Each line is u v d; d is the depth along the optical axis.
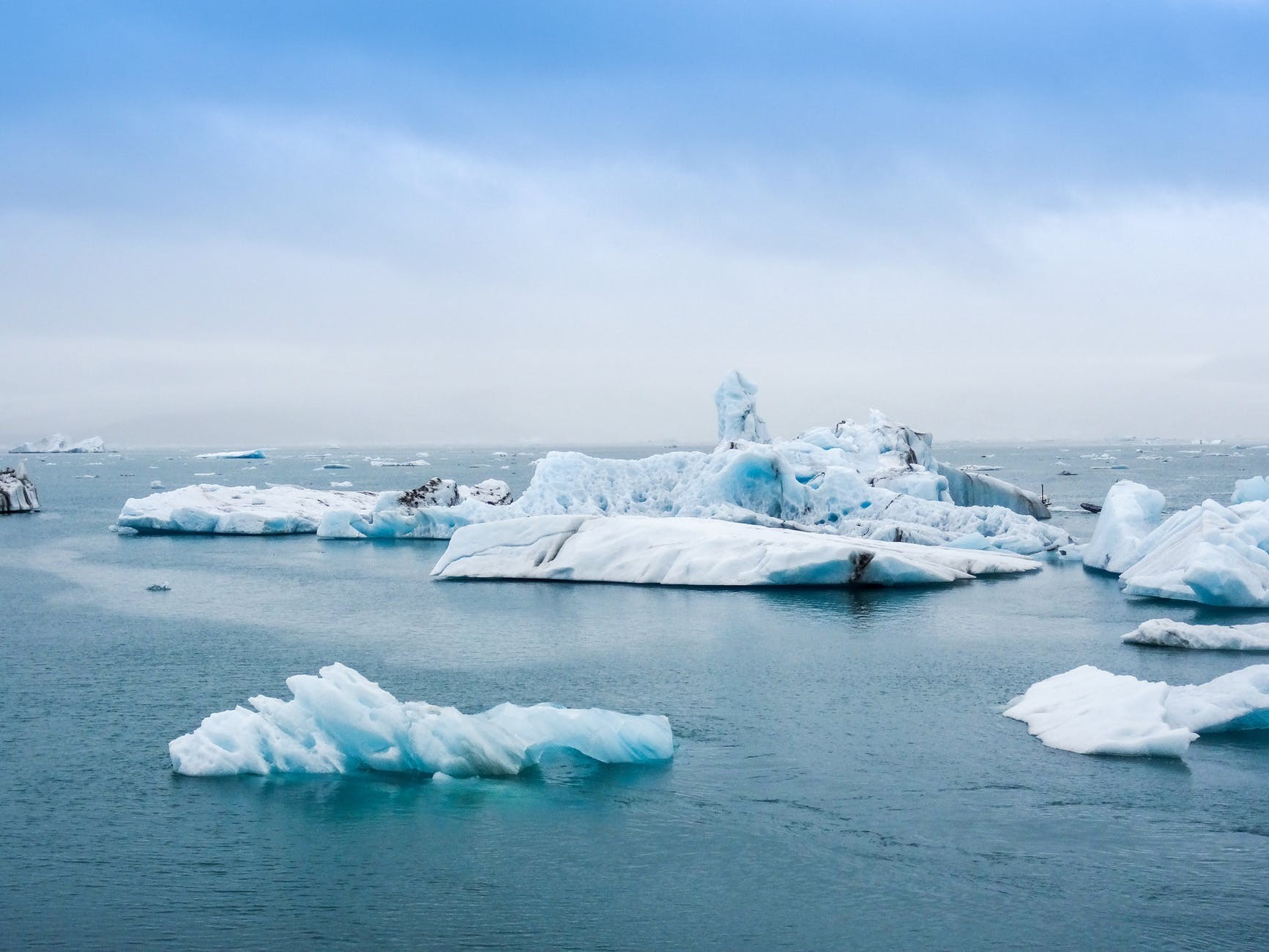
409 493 60.22
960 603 33.72
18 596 38.59
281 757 17.97
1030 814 15.84
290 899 13.55
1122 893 13.49
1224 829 15.22
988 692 22.66
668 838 15.20
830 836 15.22
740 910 13.22
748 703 21.94
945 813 15.95
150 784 17.45
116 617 33.78
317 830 15.55
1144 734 18.45
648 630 29.72
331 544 55.66
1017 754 18.47
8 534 63.53
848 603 33.84
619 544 39.81
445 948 12.45
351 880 14.03
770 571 37.06
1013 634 28.73
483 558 41.09
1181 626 26.98
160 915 13.20
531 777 17.69
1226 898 13.34
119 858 14.70
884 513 48.59
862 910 13.20
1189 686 20.62
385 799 16.73
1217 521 34.84
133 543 57.09
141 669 25.86
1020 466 153.38
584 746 18.44
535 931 12.77
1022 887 13.68
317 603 35.72
